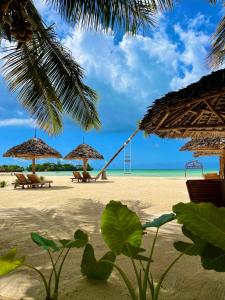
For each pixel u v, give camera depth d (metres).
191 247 1.97
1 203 8.72
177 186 15.10
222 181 5.42
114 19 4.56
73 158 20.09
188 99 3.97
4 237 4.27
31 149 15.80
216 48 6.70
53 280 2.57
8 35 4.54
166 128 5.58
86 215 6.28
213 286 2.40
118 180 21.00
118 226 2.00
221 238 1.67
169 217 2.05
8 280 2.57
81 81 7.27
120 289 2.37
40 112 7.73
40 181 14.91
